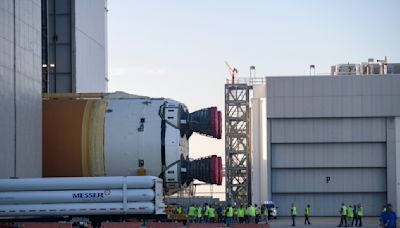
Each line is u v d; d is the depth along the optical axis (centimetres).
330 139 8794
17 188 5484
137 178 5478
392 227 3859
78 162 6375
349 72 9631
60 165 6400
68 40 7838
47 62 7669
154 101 6475
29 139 6106
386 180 8794
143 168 6288
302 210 8838
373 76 8769
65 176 6419
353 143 8819
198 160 6444
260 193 9300
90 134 6356
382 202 8838
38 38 6444
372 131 8788
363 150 8812
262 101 9394
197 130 6481
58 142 6406
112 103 6488
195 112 6506
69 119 6425
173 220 6781
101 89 9169
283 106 8769
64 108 6475
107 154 6312
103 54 9250
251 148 9744
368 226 6781
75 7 7869
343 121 8812
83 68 8194
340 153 8819
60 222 5531
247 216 6762
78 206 5459
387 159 8744
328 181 8831
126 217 5547
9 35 5809
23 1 6109
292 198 8844
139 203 5462
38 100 6322
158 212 5519
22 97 6009
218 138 6500
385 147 8806
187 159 6512
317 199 8838
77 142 6372
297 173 8831
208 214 6850
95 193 5444
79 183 5459
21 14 6062
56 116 6444
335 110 8775
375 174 8838
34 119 6216
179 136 6306
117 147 6303
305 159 8812
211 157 6419
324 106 8781
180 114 6384
